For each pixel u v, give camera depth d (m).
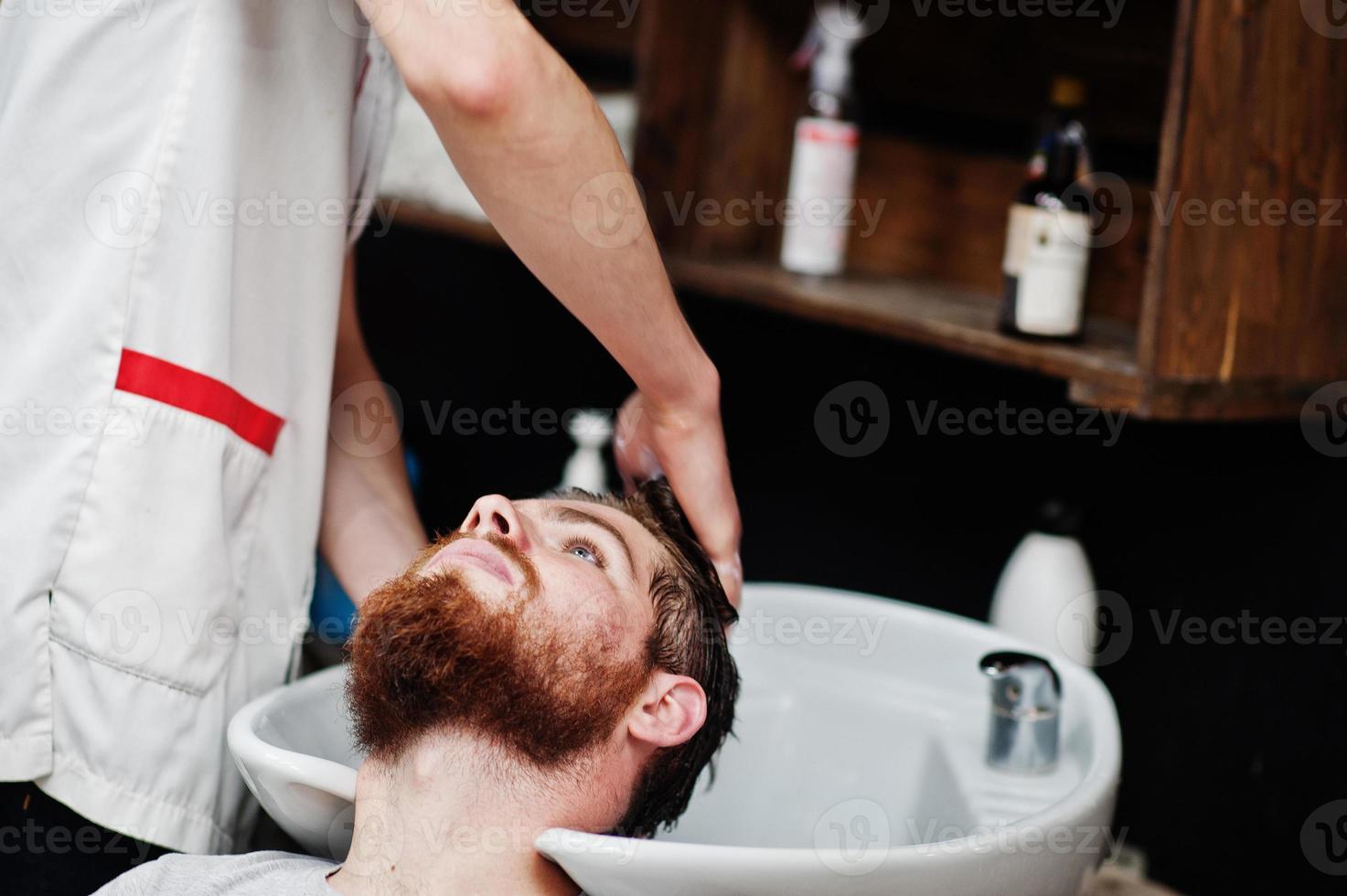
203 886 0.89
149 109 0.91
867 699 1.26
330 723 1.06
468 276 2.16
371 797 0.91
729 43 1.67
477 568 0.91
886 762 1.24
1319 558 1.32
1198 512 1.42
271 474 1.01
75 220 0.91
